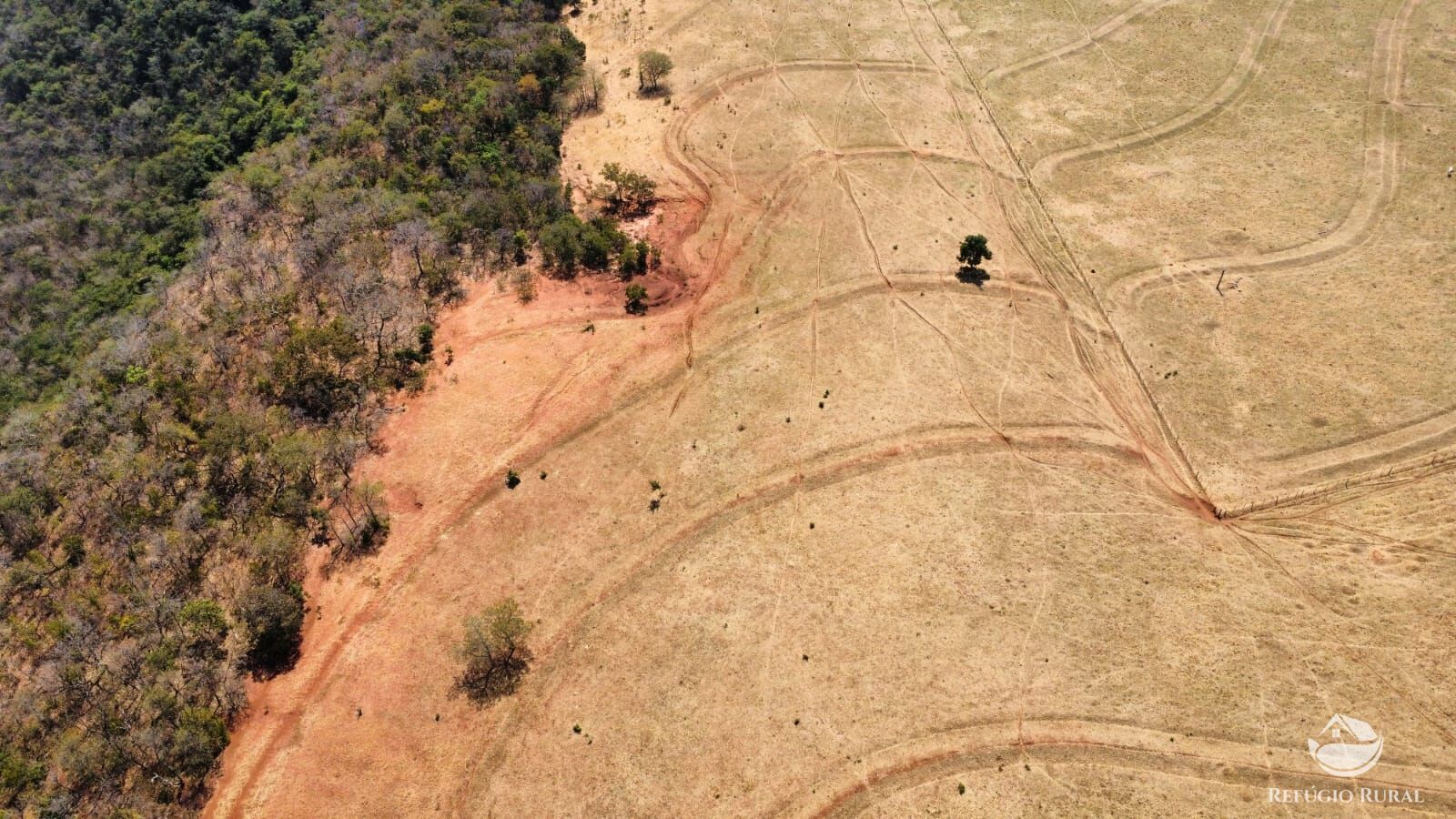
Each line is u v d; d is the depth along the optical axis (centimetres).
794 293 7312
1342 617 5094
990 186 8181
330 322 6994
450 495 6044
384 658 5262
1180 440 6075
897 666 5047
